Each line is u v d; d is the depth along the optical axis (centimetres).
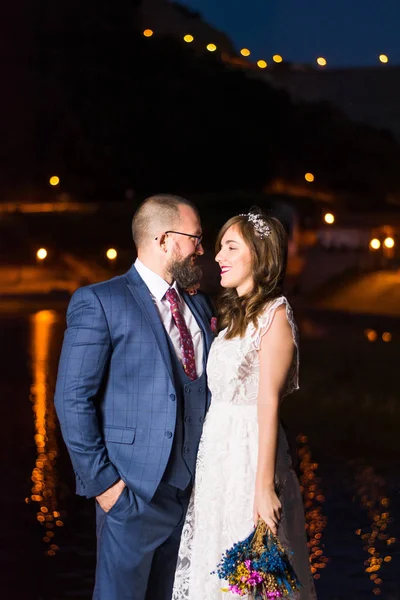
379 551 579
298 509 357
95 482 356
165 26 4106
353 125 4103
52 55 3916
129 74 4031
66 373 360
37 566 559
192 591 350
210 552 346
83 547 596
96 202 3753
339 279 2473
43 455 842
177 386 367
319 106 4156
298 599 335
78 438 356
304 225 3147
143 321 365
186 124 4066
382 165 4081
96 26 3972
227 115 4100
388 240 2720
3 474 773
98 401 369
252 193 3809
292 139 4134
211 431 352
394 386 1175
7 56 3838
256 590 328
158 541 364
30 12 3888
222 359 348
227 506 345
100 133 3925
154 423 361
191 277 372
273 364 340
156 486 357
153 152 4000
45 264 2778
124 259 2925
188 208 375
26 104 3841
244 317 345
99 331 362
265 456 332
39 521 650
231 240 351
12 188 3709
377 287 2383
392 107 4062
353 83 4116
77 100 3941
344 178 4047
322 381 1220
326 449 861
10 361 1433
